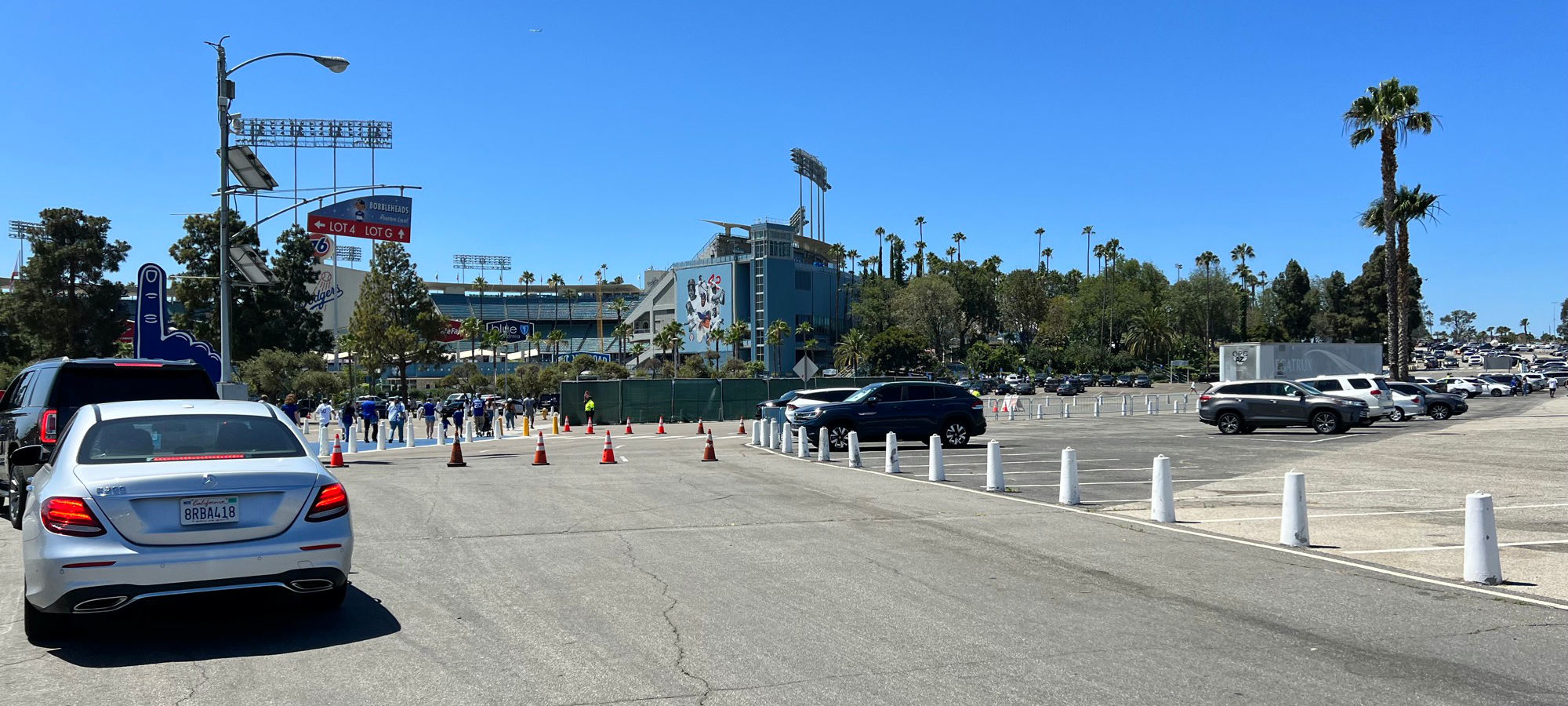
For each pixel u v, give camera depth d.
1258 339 123.25
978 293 140.50
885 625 6.62
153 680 5.45
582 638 6.31
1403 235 46.41
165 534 5.88
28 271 65.69
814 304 146.12
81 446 6.41
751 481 16.28
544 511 12.32
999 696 5.12
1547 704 5.00
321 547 6.20
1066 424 37.81
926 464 19.73
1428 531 10.81
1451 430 28.80
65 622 6.14
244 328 71.50
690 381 49.38
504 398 76.38
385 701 5.08
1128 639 6.27
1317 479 16.27
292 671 5.59
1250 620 6.78
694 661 5.80
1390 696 5.12
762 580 8.13
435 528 10.93
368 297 79.62
